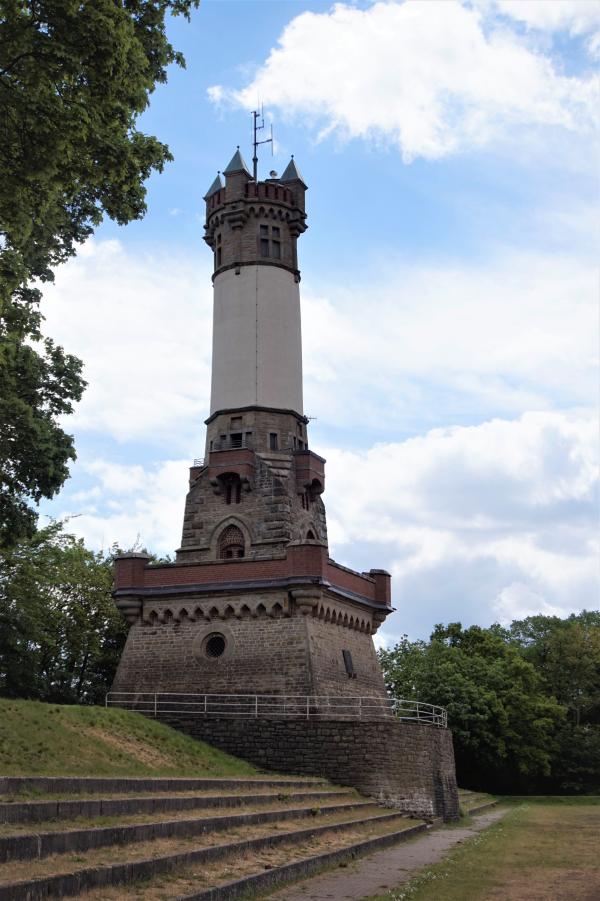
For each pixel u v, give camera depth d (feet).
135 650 171.53
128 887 60.18
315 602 162.30
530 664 303.07
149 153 92.07
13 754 95.50
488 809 215.31
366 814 128.88
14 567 201.36
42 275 121.70
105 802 75.36
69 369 139.44
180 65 87.35
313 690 158.40
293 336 198.70
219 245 204.74
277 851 86.22
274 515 177.58
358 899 71.46
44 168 76.89
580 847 115.03
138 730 134.00
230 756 145.07
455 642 317.63
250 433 187.01
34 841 59.52
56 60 73.10
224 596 168.35
